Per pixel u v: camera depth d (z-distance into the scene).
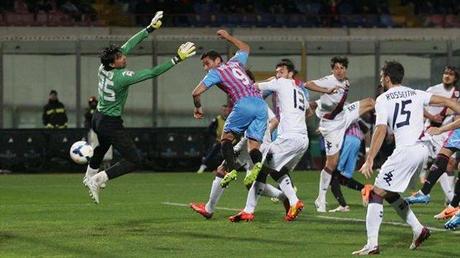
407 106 23.42
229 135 30.14
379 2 86.94
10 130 63.19
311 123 65.19
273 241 25.78
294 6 84.44
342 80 34.84
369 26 83.81
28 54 67.06
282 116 31.11
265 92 31.58
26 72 67.06
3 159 63.06
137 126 68.44
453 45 70.44
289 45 69.75
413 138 23.36
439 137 36.09
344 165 35.84
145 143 64.88
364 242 25.53
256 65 69.62
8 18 76.12
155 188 48.03
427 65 70.62
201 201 39.66
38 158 63.50
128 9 80.50
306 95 34.53
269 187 30.75
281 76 31.70
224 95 69.56
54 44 67.38
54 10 78.25
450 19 86.25
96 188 30.08
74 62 67.81
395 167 23.31
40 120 67.44
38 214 33.59
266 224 29.89
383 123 23.06
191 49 29.16
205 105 69.44
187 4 80.69
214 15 81.19
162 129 65.19
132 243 25.44
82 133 63.56
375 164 64.81
